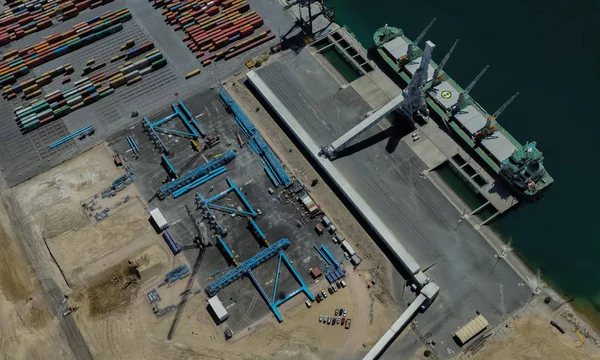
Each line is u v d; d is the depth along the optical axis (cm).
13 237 16425
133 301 15200
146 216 16562
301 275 15338
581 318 14362
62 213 16738
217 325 14725
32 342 14800
